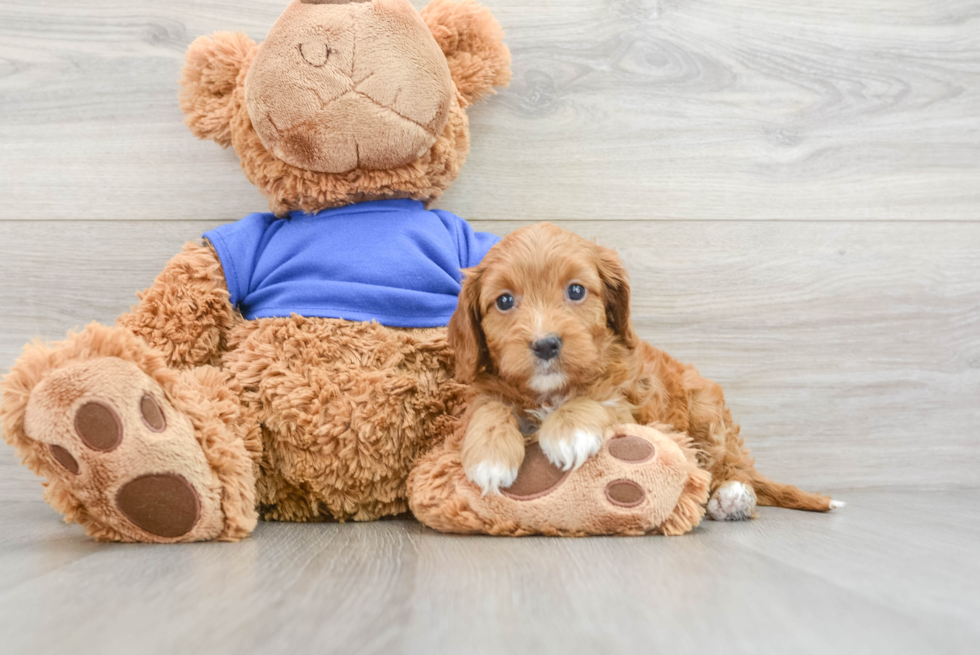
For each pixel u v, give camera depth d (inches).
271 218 83.3
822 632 33.4
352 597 39.7
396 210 80.0
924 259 98.6
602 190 96.2
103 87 92.8
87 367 55.9
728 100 97.3
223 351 75.2
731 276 96.8
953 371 98.3
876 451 97.2
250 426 67.6
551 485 59.9
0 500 89.7
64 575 45.4
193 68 79.3
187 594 40.4
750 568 47.2
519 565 48.3
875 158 98.6
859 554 52.6
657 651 30.8
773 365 96.9
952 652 30.8
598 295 65.9
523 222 95.7
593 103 96.1
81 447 54.9
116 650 30.7
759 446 96.3
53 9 92.4
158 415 57.6
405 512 74.4
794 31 98.0
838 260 97.9
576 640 32.1
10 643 31.7
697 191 96.9
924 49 97.5
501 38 87.0
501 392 67.2
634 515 59.6
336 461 69.2
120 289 92.7
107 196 92.8
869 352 97.7
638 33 96.4
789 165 97.8
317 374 69.9
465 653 30.4
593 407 62.5
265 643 31.6
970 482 97.6
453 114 81.1
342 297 74.2
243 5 93.6
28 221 92.0
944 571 46.5
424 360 73.7
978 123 98.6
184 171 93.5
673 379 76.2
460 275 81.1
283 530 66.4
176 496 57.4
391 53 72.2
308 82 70.9
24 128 92.3
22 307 91.6
